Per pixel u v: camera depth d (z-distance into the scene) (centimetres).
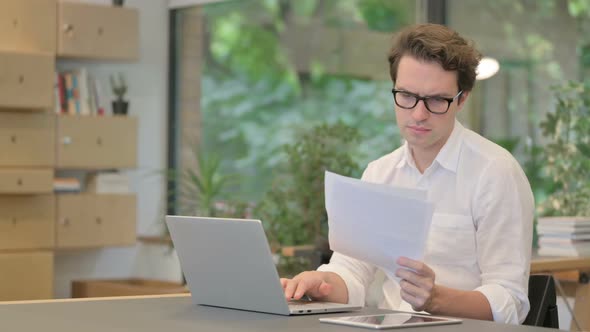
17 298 604
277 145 653
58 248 637
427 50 230
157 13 718
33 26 616
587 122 496
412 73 232
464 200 246
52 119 625
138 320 196
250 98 673
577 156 498
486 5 542
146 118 712
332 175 211
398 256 210
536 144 516
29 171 604
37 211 625
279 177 643
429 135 234
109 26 644
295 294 228
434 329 183
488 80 538
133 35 654
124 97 700
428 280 210
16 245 618
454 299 221
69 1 637
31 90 602
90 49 637
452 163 249
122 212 658
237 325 188
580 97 500
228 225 205
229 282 212
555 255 418
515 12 529
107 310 212
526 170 520
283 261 562
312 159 584
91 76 680
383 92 590
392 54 243
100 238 649
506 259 235
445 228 247
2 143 606
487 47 543
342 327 185
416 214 201
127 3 703
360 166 595
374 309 217
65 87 639
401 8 584
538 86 517
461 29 556
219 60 694
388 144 584
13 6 609
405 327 185
